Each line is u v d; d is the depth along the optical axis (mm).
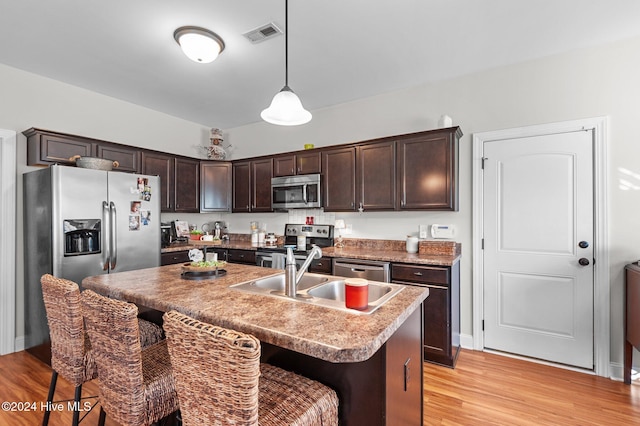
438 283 2604
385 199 3182
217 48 2342
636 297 2148
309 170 3695
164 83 3213
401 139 3096
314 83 3217
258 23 2195
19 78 2904
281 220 4277
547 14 2113
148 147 3957
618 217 2416
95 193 2770
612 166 2439
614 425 1847
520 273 2781
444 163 2873
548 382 2340
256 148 4547
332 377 1219
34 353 2746
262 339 1049
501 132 2861
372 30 2295
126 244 3006
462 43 2477
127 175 3027
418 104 3287
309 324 1091
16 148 2873
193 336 878
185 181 4117
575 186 2572
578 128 2561
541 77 2707
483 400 2105
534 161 2727
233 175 4426
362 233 3605
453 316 2678
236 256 4047
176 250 3650
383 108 3496
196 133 4590
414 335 1434
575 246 2570
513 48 2559
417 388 1467
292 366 1321
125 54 2625
